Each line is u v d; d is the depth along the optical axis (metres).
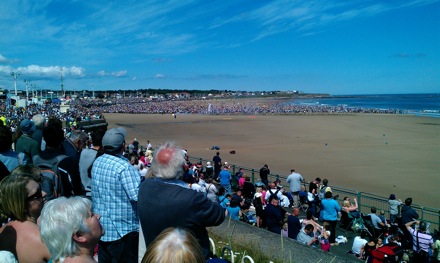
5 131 5.49
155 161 3.77
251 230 8.52
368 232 12.99
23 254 3.33
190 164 21.34
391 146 40.62
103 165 4.44
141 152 26.19
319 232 11.43
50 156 5.46
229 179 19.05
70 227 2.68
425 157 33.31
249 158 33.69
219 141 46.78
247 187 17.72
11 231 3.41
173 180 3.75
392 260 9.07
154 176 3.91
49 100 158.75
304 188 19.64
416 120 77.69
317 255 7.03
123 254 4.43
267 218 10.79
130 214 4.46
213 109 133.62
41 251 3.35
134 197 4.32
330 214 12.28
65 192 5.36
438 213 15.47
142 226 3.72
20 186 3.41
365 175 26.19
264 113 112.31
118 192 4.36
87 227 2.75
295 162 31.44
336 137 49.69
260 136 51.97
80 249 2.76
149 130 62.78
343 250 11.45
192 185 12.09
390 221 14.70
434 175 25.98
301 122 75.69
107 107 155.50
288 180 18.00
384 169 28.20
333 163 30.81
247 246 7.07
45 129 5.52
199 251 2.37
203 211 3.56
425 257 10.52
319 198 15.79
